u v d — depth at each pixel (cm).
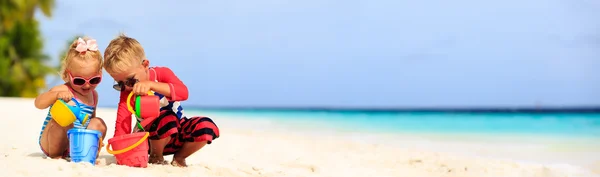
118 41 421
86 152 410
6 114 989
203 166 470
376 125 1758
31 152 504
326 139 973
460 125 1781
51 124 428
